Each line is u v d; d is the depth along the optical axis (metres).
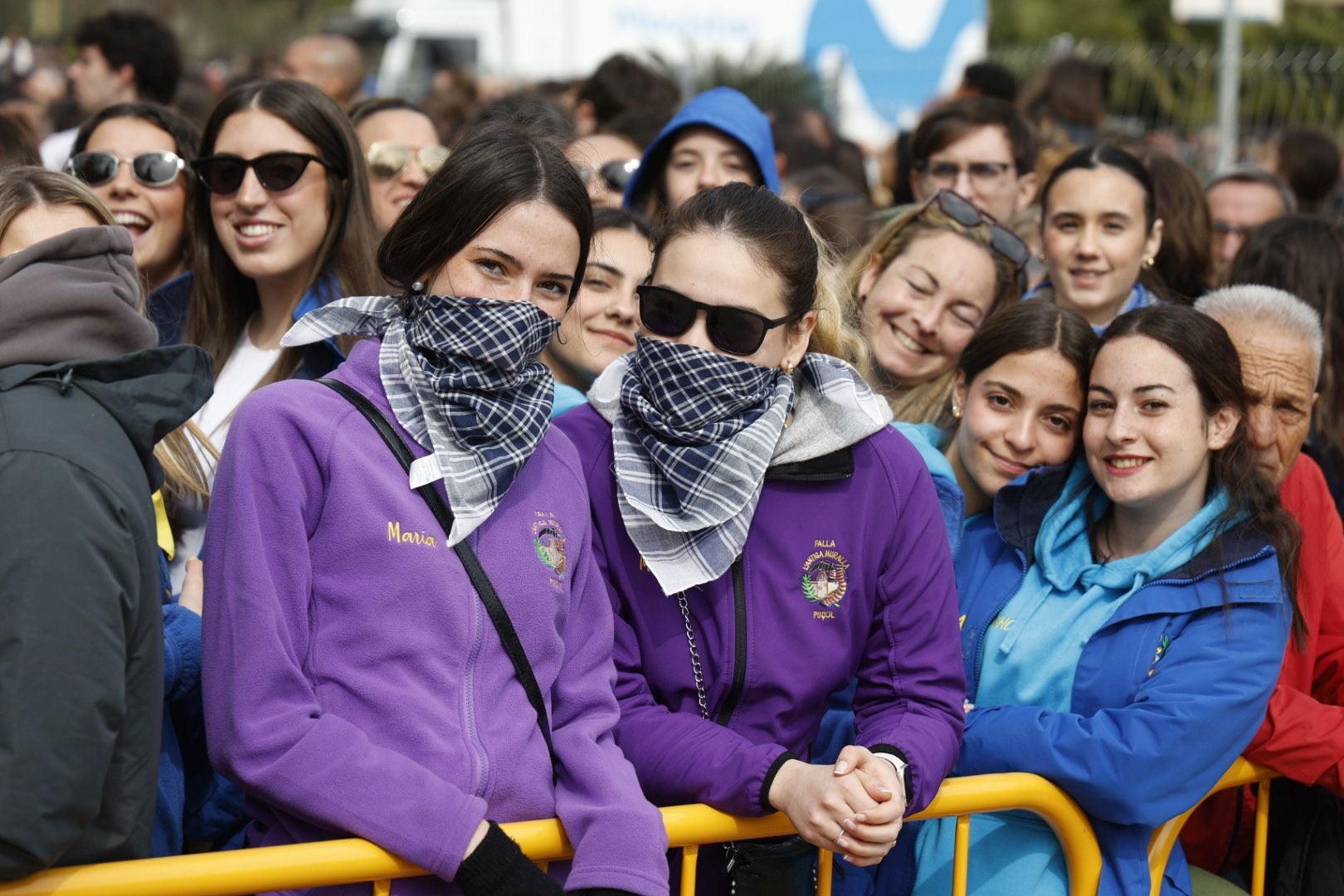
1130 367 3.01
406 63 19.66
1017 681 3.07
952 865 2.97
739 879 2.65
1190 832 3.38
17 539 1.96
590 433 2.79
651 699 2.70
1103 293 4.64
